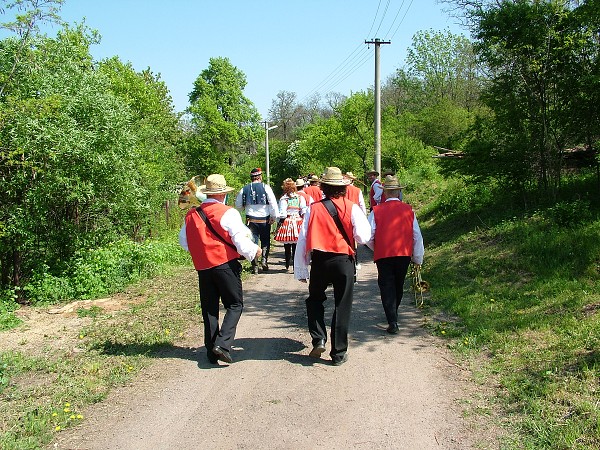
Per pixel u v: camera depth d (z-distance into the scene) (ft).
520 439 11.74
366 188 98.94
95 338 20.26
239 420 13.26
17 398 14.73
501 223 32.99
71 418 13.41
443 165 39.50
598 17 29.07
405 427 12.66
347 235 16.70
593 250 23.40
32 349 19.30
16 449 11.73
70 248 30.76
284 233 33.83
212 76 146.61
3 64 29.40
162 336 20.30
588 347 15.72
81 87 31.60
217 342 16.67
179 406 14.16
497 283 24.12
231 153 143.33
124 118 32.50
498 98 33.50
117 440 12.39
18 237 28.30
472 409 13.38
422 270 29.14
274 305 25.32
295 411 13.69
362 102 98.99
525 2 31.48
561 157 32.86
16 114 26.81
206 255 16.75
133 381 15.97
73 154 28.58
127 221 36.78
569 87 30.68
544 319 18.58
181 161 68.33
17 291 28.50
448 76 140.36
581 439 11.30
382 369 16.42
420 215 51.90
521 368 15.35
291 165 174.29
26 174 27.63
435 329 19.98
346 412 13.56
